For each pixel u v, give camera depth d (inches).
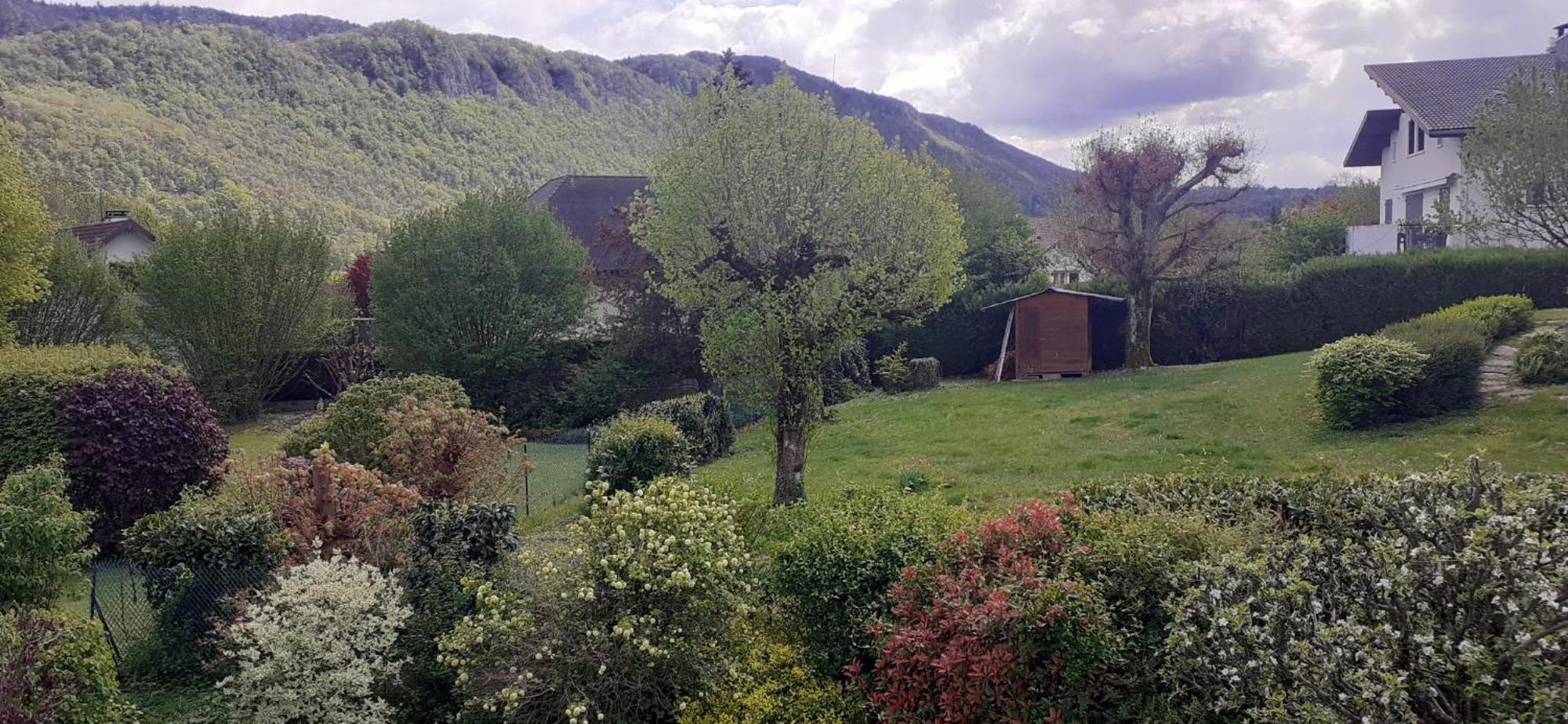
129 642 316.5
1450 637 153.5
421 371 958.4
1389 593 164.4
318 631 259.4
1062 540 239.1
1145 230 913.5
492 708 233.6
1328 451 463.2
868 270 442.6
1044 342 956.0
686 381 981.2
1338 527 244.2
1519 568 149.9
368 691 257.0
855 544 261.9
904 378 911.0
